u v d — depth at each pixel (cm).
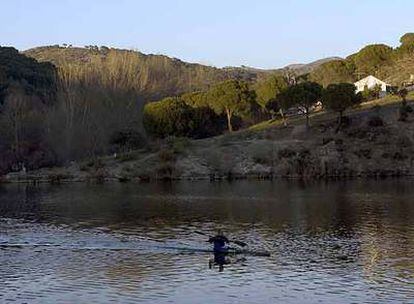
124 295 3941
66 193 10125
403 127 12975
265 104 15388
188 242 5634
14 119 14525
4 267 4731
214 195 9319
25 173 12731
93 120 14350
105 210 7888
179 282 4234
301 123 13875
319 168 11938
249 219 6894
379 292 3938
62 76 16588
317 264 4697
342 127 13138
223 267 4650
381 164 12000
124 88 17225
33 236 6056
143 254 5156
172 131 14412
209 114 15288
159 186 10994
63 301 3819
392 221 6519
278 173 12031
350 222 6525
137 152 13388
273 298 3844
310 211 7375
